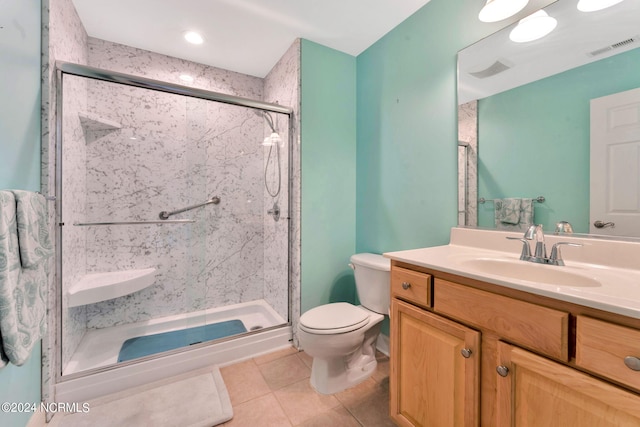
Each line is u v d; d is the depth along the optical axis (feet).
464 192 4.62
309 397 4.70
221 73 7.77
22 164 3.59
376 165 6.44
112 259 6.53
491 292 2.64
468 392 2.76
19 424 3.45
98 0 5.07
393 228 5.99
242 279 7.97
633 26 3.00
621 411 1.83
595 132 3.24
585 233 3.32
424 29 5.24
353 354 5.21
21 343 2.75
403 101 5.70
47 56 4.22
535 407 2.29
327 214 6.70
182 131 7.23
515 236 3.86
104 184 6.41
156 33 6.13
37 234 3.19
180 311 7.24
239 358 5.93
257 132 7.89
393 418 3.72
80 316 5.83
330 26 5.87
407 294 3.53
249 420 4.20
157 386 4.94
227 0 5.13
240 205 7.94
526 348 2.35
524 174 3.87
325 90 6.59
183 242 7.29
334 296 6.81
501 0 3.53
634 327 1.81
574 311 2.09
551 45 3.60
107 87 6.38
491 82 4.23
